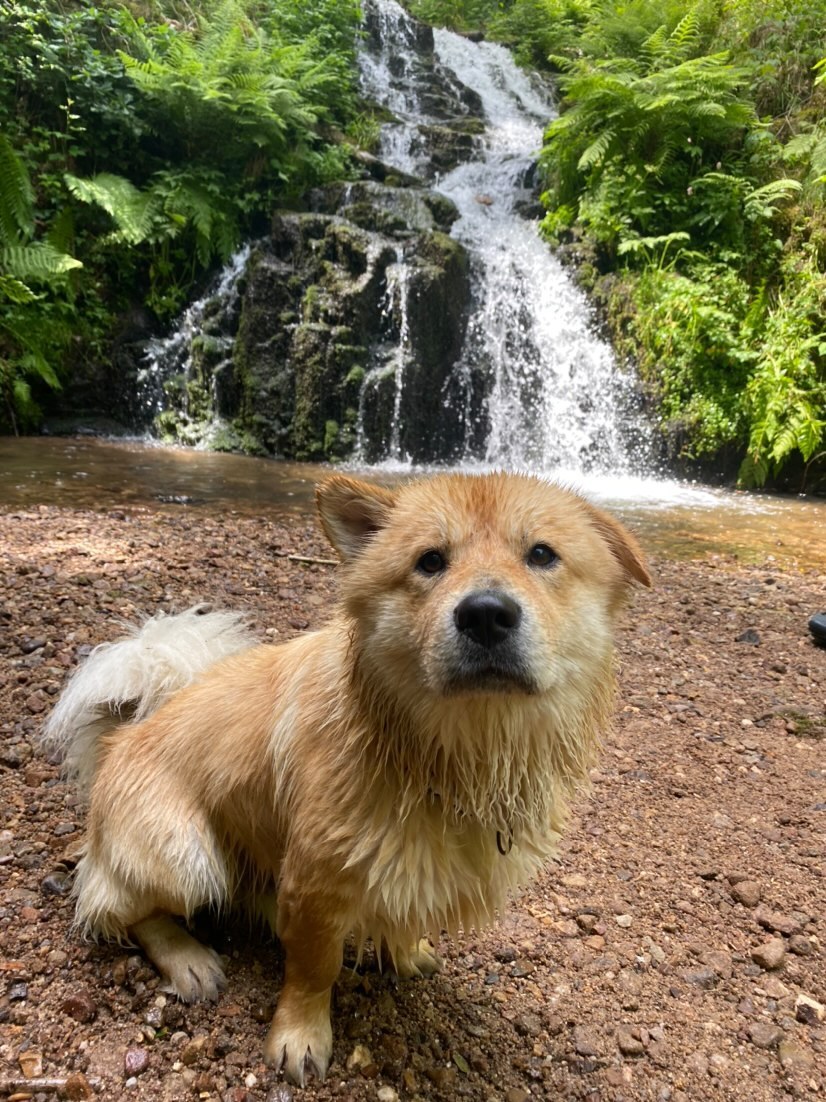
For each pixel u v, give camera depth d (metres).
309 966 0.53
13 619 1.14
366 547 0.55
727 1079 0.55
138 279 3.61
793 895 0.73
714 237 3.54
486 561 0.50
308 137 3.84
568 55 5.36
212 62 3.59
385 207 3.73
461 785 0.52
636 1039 0.57
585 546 0.55
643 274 3.42
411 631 0.50
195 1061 0.53
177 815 0.59
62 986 0.57
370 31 4.90
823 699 1.18
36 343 3.11
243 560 1.61
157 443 3.35
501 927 0.68
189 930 0.64
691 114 3.52
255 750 0.58
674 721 1.09
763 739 1.04
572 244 3.72
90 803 0.66
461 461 3.51
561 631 0.52
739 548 2.13
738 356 3.15
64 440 3.18
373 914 0.53
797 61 3.80
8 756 0.82
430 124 4.70
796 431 2.94
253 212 3.75
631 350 3.40
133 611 1.24
